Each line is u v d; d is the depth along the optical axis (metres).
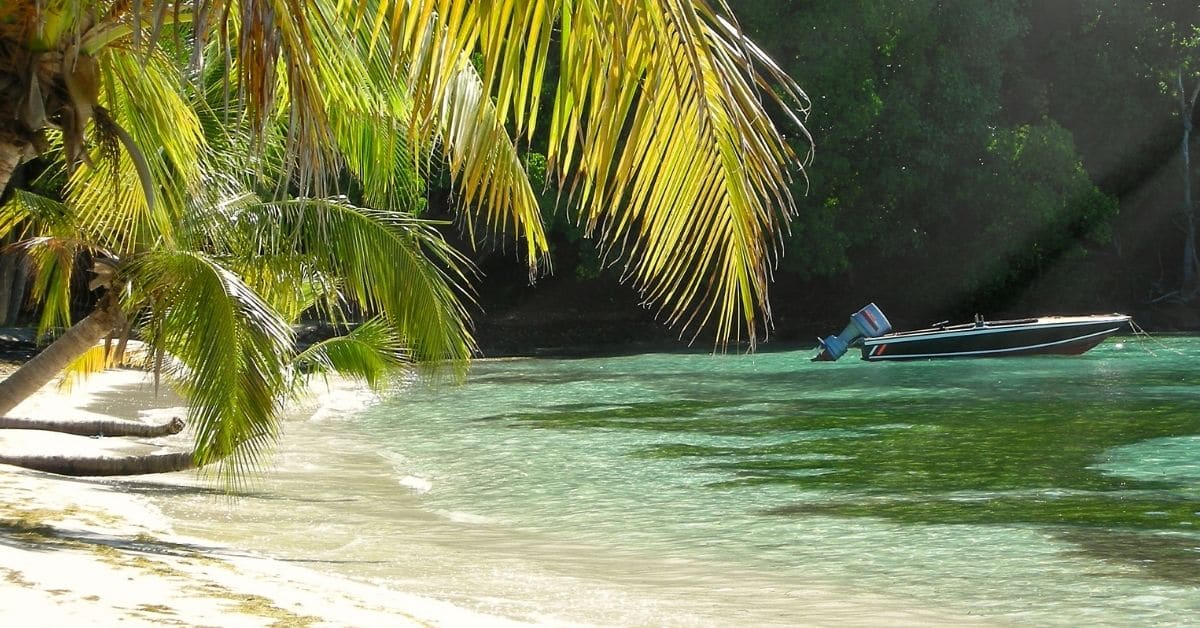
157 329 9.49
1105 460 14.83
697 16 3.31
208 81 9.99
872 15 39.47
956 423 18.95
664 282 3.87
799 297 47.75
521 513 12.04
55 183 12.08
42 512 9.71
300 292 10.55
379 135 8.91
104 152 6.75
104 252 10.45
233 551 9.09
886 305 47.31
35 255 11.09
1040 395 22.81
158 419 18.86
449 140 5.11
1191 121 46.06
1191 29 45.66
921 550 10.02
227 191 10.38
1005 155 41.62
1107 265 46.44
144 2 6.07
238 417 9.17
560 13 3.46
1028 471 14.16
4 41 5.75
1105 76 45.16
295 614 6.31
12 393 10.38
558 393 24.94
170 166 9.98
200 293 9.30
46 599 5.73
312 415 21.30
